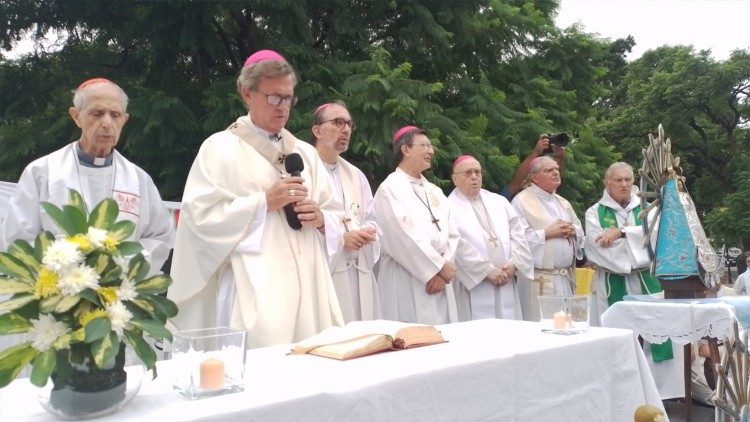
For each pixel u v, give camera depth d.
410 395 1.81
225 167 3.15
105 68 10.13
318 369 1.91
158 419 1.41
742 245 19.75
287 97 3.26
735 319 3.50
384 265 5.09
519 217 5.90
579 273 5.88
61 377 1.46
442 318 4.98
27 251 1.55
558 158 6.96
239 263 2.96
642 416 2.13
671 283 4.27
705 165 23.86
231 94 8.45
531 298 5.83
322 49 10.23
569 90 12.77
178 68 10.13
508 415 2.08
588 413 2.37
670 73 23.53
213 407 1.50
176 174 9.02
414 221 4.93
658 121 23.11
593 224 6.16
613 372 2.54
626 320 4.11
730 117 23.06
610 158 12.48
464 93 10.83
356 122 8.73
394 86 9.04
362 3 10.52
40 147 9.26
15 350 1.50
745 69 21.31
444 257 4.96
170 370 1.83
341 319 3.16
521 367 2.15
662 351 5.56
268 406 1.51
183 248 3.13
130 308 1.60
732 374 2.50
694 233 4.27
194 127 8.70
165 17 9.06
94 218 1.67
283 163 3.33
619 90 28.36
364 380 1.74
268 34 9.88
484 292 5.38
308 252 3.14
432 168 9.35
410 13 10.22
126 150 8.59
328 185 3.55
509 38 11.71
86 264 1.55
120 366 1.52
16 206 3.14
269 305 2.86
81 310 1.51
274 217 3.09
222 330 1.77
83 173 3.26
